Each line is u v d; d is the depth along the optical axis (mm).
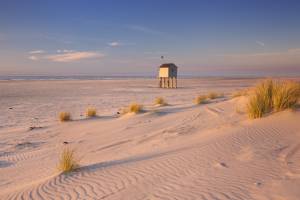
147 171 6184
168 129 11484
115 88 53625
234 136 8281
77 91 44531
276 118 9672
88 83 77438
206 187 4965
